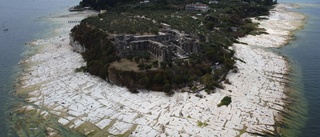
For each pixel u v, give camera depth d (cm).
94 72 17350
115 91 14938
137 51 18175
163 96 14088
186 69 15988
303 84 16238
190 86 14712
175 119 12088
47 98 14512
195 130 11300
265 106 13375
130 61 17075
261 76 17150
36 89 15688
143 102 13600
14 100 14450
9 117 12800
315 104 13838
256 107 13200
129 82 15075
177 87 14662
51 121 12350
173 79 14825
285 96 14562
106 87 15550
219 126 11600
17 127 12019
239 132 11225
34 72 18338
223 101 13512
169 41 19562
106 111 12925
